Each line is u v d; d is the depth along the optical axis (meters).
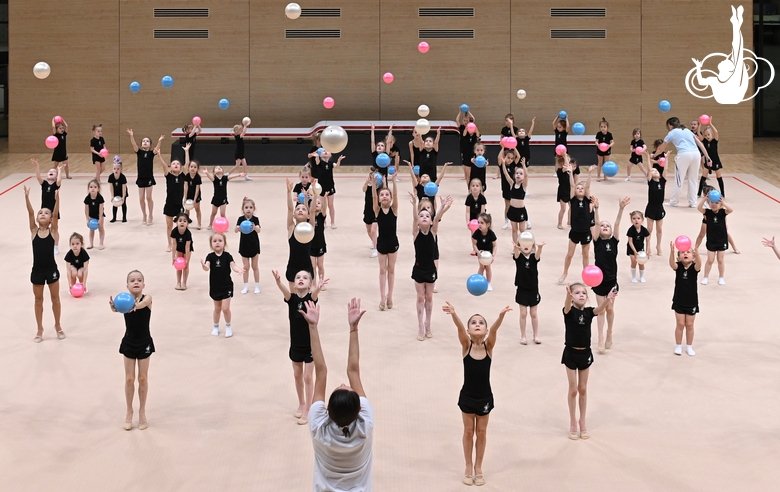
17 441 8.36
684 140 19.03
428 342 11.02
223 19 26.06
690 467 7.88
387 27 26.09
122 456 8.08
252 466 7.91
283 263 14.60
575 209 13.37
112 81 26.25
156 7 26.02
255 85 26.30
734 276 13.85
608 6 26.08
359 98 26.36
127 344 8.55
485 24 26.11
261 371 10.10
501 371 10.06
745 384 9.70
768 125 29.83
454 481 7.65
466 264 14.54
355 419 5.17
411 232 16.72
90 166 24.41
